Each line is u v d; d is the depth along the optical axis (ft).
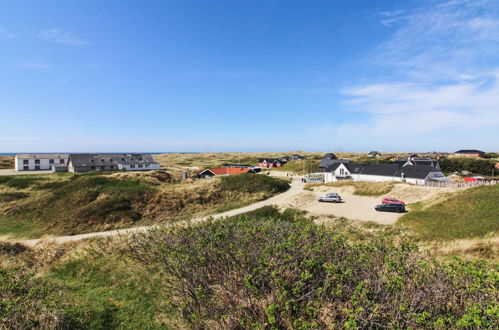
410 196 104.63
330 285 15.33
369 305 13.57
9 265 33.60
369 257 16.90
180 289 19.13
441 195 91.76
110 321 20.07
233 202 100.22
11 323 16.42
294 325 13.48
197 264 18.49
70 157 221.46
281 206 94.58
